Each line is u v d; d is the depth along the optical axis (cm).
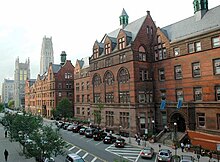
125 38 5031
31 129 3388
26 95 15000
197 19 4447
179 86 4431
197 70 4125
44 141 2358
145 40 5078
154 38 5109
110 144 4109
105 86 5641
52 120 8631
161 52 4903
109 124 5397
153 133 4734
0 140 4959
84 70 7950
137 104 4684
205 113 3881
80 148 3766
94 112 5594
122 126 4969
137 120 4641
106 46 5684
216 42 3825
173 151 3497
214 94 3794
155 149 3622
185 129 4209
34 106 12600
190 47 4272
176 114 4362
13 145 4397
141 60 4934
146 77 4988
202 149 3369
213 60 3856
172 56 4600
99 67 5897
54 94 9388
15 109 16588
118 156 3238
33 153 2362
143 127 4728
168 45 4709
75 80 8562
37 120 3838
